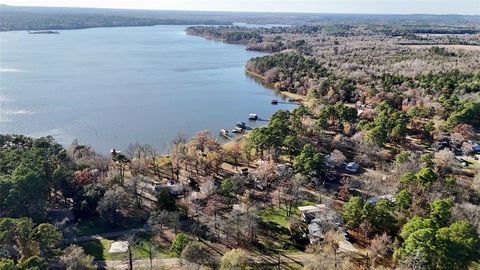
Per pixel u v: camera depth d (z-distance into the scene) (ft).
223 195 408.26
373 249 313.73
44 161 409.08
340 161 483.51
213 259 314.76
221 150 510.17
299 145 529.45
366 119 642.22
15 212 356.38
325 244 325.42
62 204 406.41
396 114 597.11
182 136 572.51
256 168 487.20
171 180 461.78
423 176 384.47
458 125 573.33
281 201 414.62
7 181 359.05
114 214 375.66
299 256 328.70
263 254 331.57
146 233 362.53
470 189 407.44
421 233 287.28
